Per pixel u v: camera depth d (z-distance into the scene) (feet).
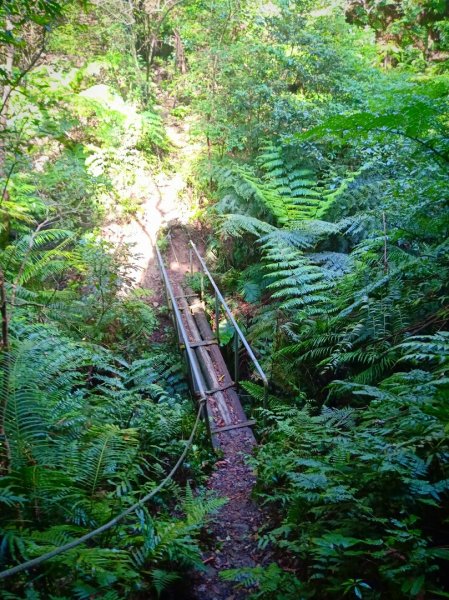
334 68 22.47
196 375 14.15
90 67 28.53
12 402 8.70
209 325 20.62
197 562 7.98
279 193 20.98
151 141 29.73
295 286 17.61
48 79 24.43
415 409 8.33
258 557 8.82
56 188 22.20
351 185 20.08
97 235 23.75
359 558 6.90
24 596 5.88
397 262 14.06
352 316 14.20
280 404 14.64
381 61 30.94
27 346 10.11
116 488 8.46
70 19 25.35
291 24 22.15
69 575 6.31
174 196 27.99
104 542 7.36
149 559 7.70
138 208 26.61
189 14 28.53
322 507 7.85
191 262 24.04
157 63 36.06
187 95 30.48
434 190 12.17
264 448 11.48
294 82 23.35
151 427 11.70
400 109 11.03
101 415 10.80
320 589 7.02
